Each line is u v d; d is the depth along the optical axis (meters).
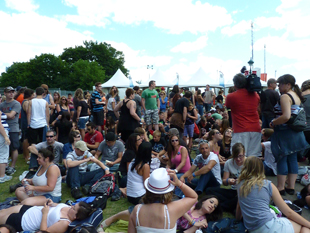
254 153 4.20
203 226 3.11
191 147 7.18
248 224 2.83
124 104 5.93
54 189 3.86
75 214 3.15
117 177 4.86
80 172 4.77
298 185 4.54
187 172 4.29
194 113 6.82
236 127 4.22
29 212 3.20
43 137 5.98
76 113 8.55
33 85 55.50
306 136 5.04
